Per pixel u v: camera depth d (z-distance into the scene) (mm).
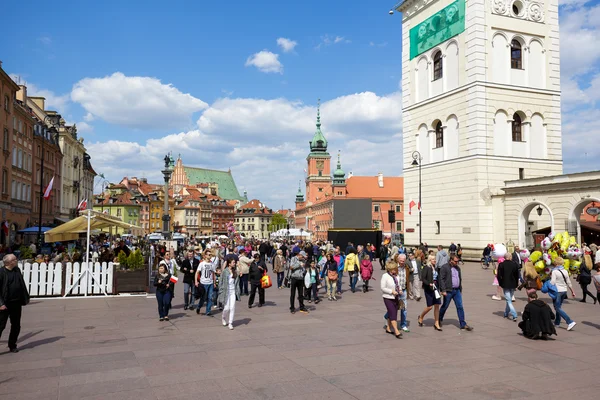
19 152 49594
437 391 8047
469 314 15812
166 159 41531
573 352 10688
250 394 7934
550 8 44281
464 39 42188
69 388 8266
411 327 13664
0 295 10547
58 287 20406
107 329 13469
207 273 16109
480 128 40719
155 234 58750
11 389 8211
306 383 8500
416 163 44531
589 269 18438
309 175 157125
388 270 12555
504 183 40156
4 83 44375
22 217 50406
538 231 38844
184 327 13789
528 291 12320
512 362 9844
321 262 23750
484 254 35750
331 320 14961
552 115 43812
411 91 48969
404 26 50188
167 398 7758
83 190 83438
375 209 118750
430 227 46000
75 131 76438
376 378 8773
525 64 43094
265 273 18109
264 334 12773
